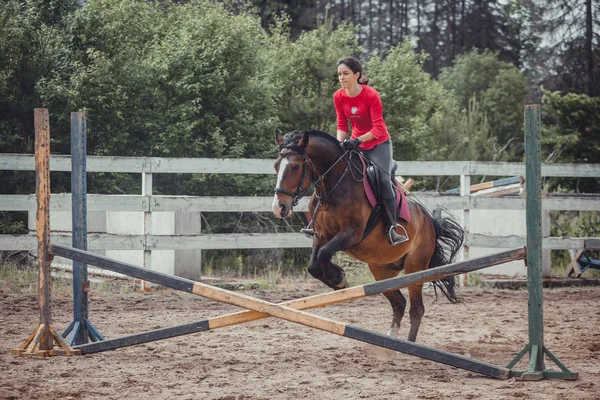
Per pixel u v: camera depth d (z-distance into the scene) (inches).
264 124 705.0
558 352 278.8
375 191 270.7
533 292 233.1
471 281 514.6
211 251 655.8
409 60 845.2
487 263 230.1
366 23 2052.2
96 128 660.1
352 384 218.1
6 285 446.6
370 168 273.3
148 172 451.8
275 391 208.5
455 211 593.6
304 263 648.4
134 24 708.7
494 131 1496.1
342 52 793.6
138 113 675.4
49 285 256.1
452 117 1024.2
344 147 267.4
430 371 242.8
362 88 278.7
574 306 420.5
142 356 261.3
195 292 235.3
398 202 280.4
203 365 246.4
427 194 523.5
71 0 724.7
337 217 263.9
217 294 234.1
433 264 306.8
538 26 1589.6
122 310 377.1
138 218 518.9
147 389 209.8
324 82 791.1
